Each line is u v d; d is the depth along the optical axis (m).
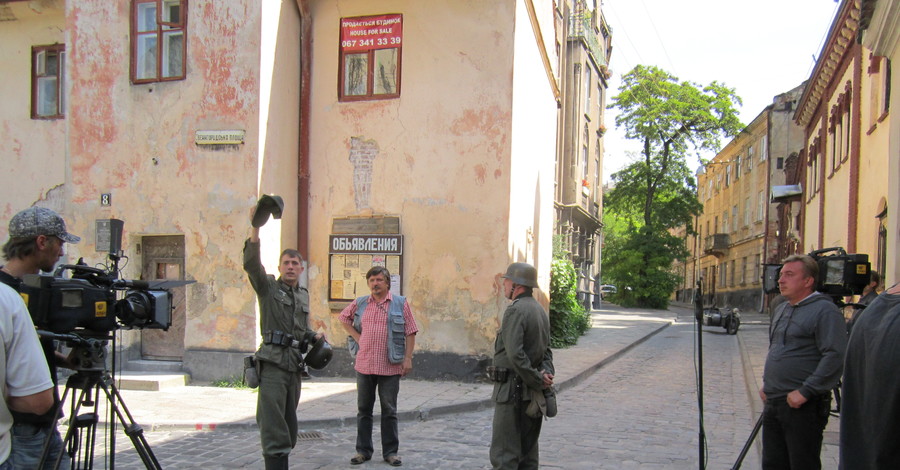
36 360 3.08
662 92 41.28
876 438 2.38
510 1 11.00
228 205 10.70
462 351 10.84
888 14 8.68
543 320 5.07
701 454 4.77
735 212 46.47
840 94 18.42
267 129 10.86
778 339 4.57
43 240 3.58
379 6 11.54
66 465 3.72
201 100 10.89
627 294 42.06
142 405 8.78
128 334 11.05
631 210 46.16
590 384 11.46
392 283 11.19
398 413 8.37
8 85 13.60
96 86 11.40
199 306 10.72
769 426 4.59
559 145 26.39
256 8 10.70
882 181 13.41
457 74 11.16
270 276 5.46
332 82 11.69
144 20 11.30
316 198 11.68
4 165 13.49
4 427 3.02
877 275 8.73
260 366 5.30
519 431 4.96
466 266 10.94
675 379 12.16
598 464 6.40
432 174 11.20
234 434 7.49
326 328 11.42
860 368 2.56
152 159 11.09
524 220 12.46
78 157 11.42
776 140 38.50
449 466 6.25
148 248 11.33
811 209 24.05
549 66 15.31
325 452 6.75
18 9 13.30
